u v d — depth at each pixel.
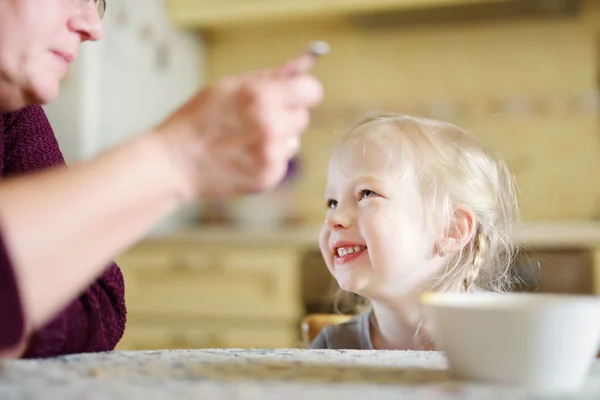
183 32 2.93
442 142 1.15
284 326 2.34
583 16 2.68
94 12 0.68
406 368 0.55
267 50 3.00
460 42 2.79
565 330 0.48
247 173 0.48
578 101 2.69
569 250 2.12
